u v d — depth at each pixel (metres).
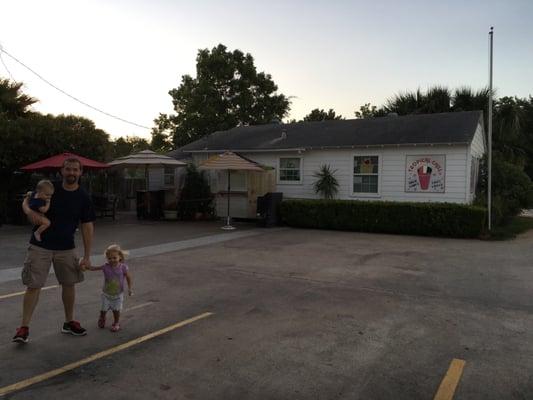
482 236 12.94
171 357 4.33
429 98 23.86
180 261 9.32
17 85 18.81
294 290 6.98
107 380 3.85
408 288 7.16
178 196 18.73
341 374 3.98
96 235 13.23
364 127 17.89
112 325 5.10
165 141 34.44
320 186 16.70
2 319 5.44
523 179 17.62
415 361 4.27
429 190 15.16
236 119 32.31
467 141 14.27
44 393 3.61
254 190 18.06
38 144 16.47
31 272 4.61
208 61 31.38
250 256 9.92
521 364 4.22
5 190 16.33
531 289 7.14
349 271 8.40
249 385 3.76
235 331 5.09
